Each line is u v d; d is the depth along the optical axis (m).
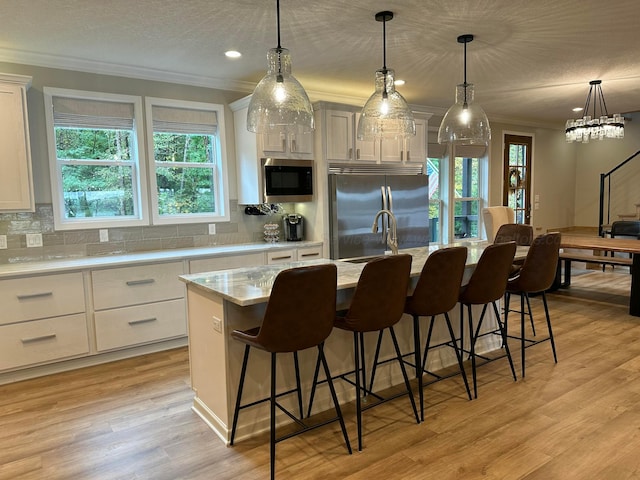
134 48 3.58
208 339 2.56
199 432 2.55
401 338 3.19
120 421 2.69
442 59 3.99
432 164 6.66
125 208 4.29
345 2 2.76
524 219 7.99
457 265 2.66
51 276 3.37
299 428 2.58
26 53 3.61
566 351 3.74
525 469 2.15
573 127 5.28
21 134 3.40
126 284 3.69
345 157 4.84
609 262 5.30
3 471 2.21
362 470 2.17
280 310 2.04
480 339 3.75
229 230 4.79
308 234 4.99
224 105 4.66
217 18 2.98
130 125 4.21
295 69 4.26
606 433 2.46
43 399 3.00
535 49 3.74
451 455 2.28
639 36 3.45
